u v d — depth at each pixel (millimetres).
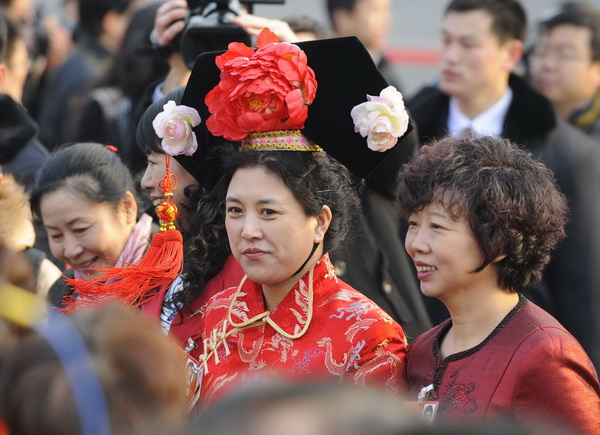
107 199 9312
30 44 20000
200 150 8219
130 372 3801
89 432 3629
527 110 12078
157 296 8742
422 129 13242
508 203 6758
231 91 7406
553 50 15125
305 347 7305
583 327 11031
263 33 7676
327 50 7434
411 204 7051
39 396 3713
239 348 7609
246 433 2818
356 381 7066
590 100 15180
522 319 6887
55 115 18531
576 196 11391
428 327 10484
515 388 6613
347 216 7801
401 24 25000
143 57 14266
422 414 6785
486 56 12625
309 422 2828
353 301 7418
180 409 3896
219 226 8391
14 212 9594
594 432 6547
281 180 7270
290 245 7309
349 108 7488
